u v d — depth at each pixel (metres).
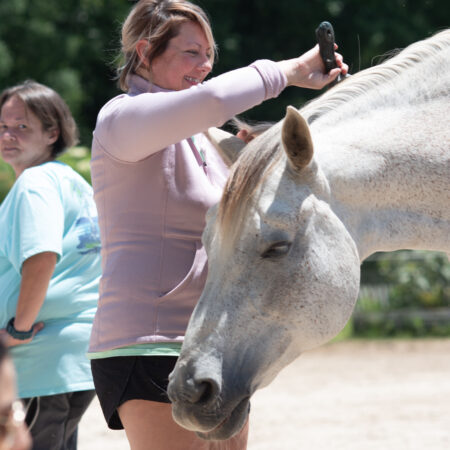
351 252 4.29
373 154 4.45
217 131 4.88
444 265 23.66
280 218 4.07
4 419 2.68
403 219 4.53
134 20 5.02
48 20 34.31
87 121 36.44
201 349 4.12
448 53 4.75
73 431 6.16
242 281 4.13
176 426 4.67
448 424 11.13
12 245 5.83
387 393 13.84
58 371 5.88
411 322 22.62
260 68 4.61
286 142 4.06
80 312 6.06
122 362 4.71
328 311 4.18
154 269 4.73
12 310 5.93
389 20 35.12
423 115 4.60
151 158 4.75
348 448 10.01
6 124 6.41
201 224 4.80
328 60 4.88
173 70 4.95
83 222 6.15
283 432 11.12
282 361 4.23
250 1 36.78
